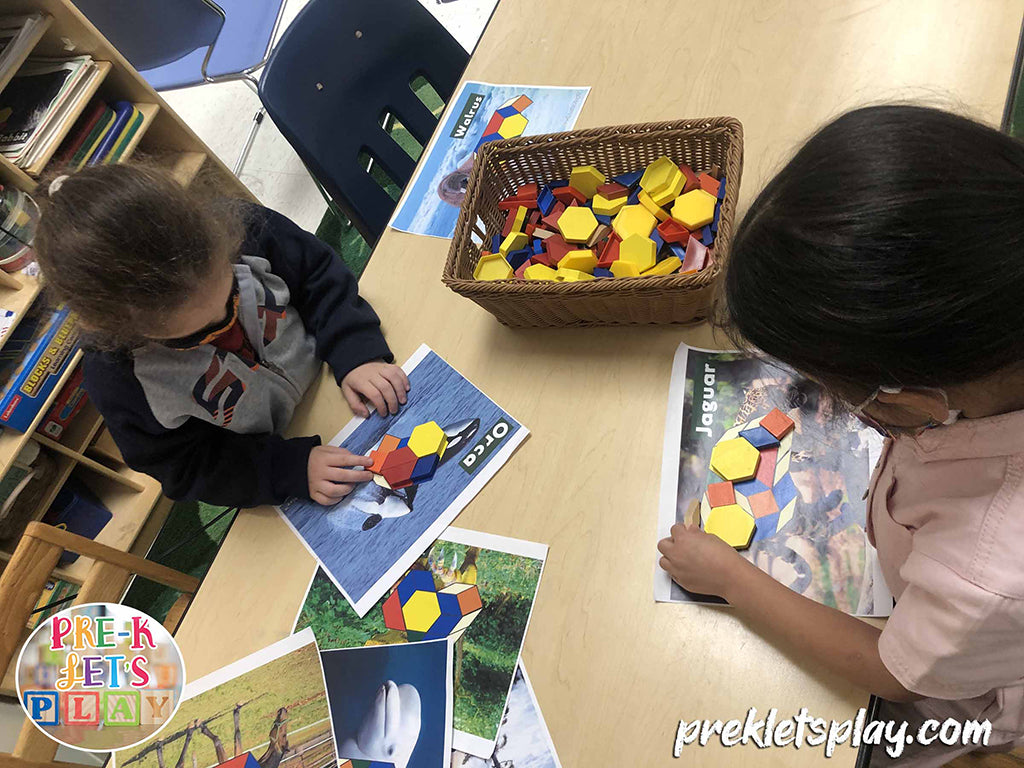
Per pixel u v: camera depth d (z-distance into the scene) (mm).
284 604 821
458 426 867
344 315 955
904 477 534
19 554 843
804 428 741
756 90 946
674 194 845
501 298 801
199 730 774
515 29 1157
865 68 898
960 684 500
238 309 858
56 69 1375
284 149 2158
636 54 1049
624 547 744
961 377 388
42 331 1321
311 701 758
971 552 437
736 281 430
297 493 870
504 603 750
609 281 740
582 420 827
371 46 1234
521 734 685
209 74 1784
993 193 342
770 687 645
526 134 1044
